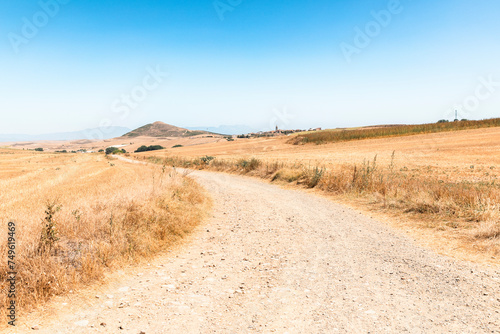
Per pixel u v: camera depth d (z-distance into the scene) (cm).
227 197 1591
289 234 875
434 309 420
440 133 5522
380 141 5572
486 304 425
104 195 1100
